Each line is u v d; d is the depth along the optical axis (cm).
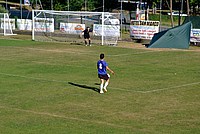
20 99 3762
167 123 3045
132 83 4575
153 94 4022
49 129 2869
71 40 9606
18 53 7219
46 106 3516
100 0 15638
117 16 11069
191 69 5662
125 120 3109
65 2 14288
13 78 4816
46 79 4772
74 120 3095
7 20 11238
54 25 10469
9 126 2936
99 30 9400
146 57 6938
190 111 3394
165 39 8569
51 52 7431
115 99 3794
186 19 9419
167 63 6238
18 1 17075
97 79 4809
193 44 9125
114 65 5950
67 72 5294
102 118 3159
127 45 8938
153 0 15700
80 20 11238
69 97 3859
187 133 2822
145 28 9588
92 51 7706
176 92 4125
